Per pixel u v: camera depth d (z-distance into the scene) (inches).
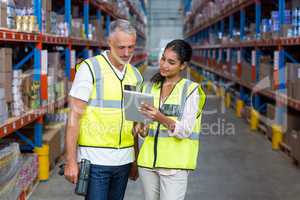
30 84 160.7
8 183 133.6
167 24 1280.8
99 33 321.7
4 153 135.9
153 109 92.9
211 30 556.1
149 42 1259.8
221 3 426.0
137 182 178.9
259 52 295.3
